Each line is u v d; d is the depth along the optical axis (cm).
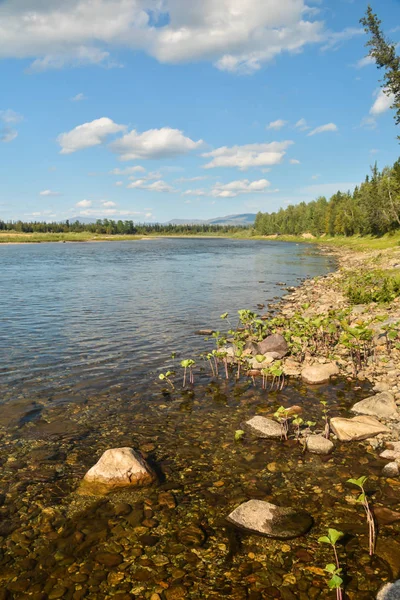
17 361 1300
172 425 888
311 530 560
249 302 2408
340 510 600
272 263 5316
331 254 6869
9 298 2516
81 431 858
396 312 1756
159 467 726
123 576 488
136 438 830
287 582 475
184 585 474
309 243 11675
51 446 796
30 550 530
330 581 432
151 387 1103
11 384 1112
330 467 716
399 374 1120
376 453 757
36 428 868
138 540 546
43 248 9588
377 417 894
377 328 1509
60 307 2222
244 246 10756
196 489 659
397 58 4200
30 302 2377
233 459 750
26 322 1855
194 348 1461
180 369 1246
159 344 1503
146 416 931
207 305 2302
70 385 1109
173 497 638
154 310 2147
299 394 1050
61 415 930
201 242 14700
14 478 690
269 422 862
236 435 817
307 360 1308
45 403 994
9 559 516
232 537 550
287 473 700
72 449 785
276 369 1049
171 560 511
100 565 505
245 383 1135
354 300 2114
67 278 3622
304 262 5431
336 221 11838
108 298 2533
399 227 8038
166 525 575
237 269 4538
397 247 5375
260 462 738
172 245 11819
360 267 4059
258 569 495
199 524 576
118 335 1627
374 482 666
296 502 621
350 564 498
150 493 650
